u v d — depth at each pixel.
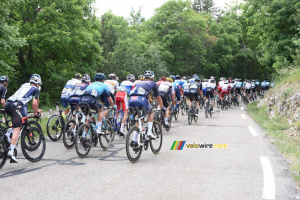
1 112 5.59
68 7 20.52
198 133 9.35
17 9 19.08
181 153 6.56
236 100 22.48
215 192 4.06
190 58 44.44
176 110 12.67
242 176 4.78
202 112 16.92
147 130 6.21
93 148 7.24
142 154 6.49
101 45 25.50
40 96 20.81
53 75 21.55
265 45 23.84
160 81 11.38
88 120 6.44
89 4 23.25
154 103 12.73
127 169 5.25
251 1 24.39
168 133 9.35
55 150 6.90
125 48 27.67
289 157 6.10
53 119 8.16
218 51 50.06
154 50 33.09
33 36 18.77
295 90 12.12
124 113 7.77
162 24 43.38
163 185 4.36
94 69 24.45
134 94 6.12
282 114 11.95
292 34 22.02
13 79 20.47
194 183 4.45
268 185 4.32
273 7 21.75
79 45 21.47
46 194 4.00
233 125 11.30
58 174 4.96
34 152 5.83
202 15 49.66
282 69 18.94
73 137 7.09
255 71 54.22
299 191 4.08
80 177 4.77
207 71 49.66
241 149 6.91
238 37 51.41
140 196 3.92
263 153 6.46
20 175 4.91
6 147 5.50
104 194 4.00
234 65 51.78
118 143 7.91
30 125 5.85
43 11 19.55
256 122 12.31
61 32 19.23
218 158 6.04
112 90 8.85
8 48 14.62
